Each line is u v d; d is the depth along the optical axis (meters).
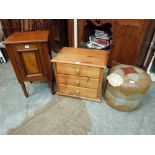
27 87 1.81
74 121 1.38
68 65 1.33
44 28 2.26
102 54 1.42
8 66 2.25
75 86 1.50
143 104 1.54
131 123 1.35
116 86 1.28
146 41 1.73
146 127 1.32
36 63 1.37
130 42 1.72
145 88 1.25
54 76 1.60
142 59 1.95
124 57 1.87
